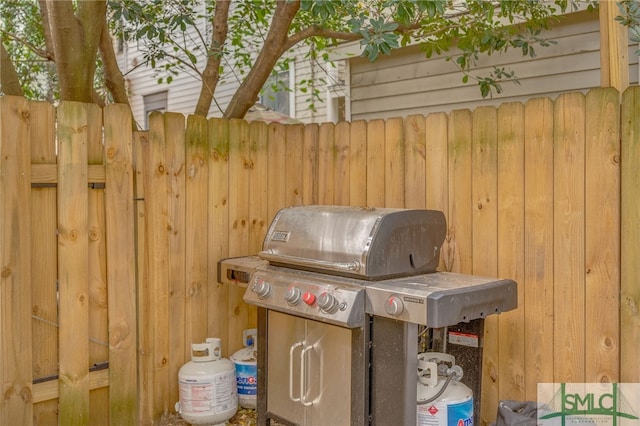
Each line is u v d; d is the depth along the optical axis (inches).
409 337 91.8
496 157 115.1
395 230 99.3
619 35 112.7
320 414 103.3
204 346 127.1
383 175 134.2
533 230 110.0
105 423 120.8
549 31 173.3
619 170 99.0
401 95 209.2
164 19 176.6
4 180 105.3
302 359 106.0
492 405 116.8
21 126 107.7
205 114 169.0
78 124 115.2
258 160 145.9
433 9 120.4
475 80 189.2
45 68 259.3
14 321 107.0
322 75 248.7
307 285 102.3
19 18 234.7
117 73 152.6
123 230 122.2
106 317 120.6
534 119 109.6
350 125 140.8
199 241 135.6
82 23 127.2
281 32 153.8
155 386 128.0
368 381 96.2
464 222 120.3
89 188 117.5
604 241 100.8
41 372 111.7
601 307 101.5
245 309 145.3
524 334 111.8
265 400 115.6
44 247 111.7
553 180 107.1
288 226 113.2
